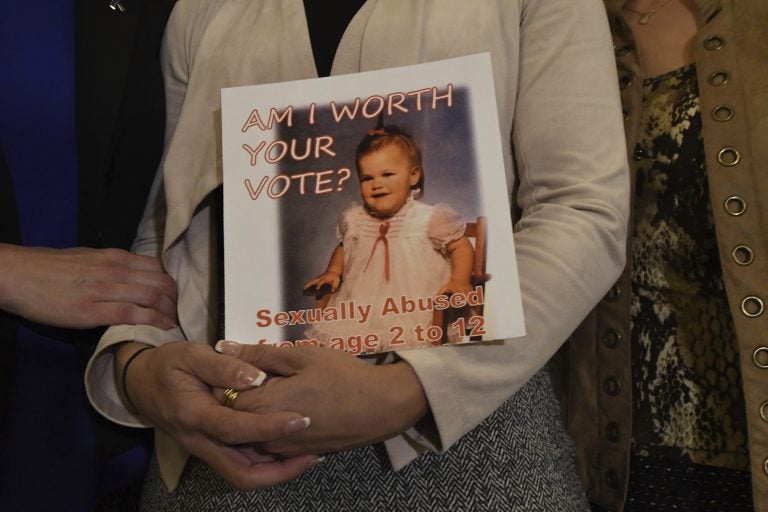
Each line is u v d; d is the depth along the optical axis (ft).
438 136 2.29
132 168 3.30
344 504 2.45
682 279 2.98
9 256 2.87
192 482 2.60
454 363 2.22
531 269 2.32
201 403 2.26
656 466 3.00
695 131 2.97
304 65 2.65
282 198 2.34
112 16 3.30
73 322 2.76
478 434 2.44
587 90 2.51
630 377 3.03
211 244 2.74
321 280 2.28
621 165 2.46
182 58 3.04
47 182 3.21
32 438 3.10
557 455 2.63
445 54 2.56
